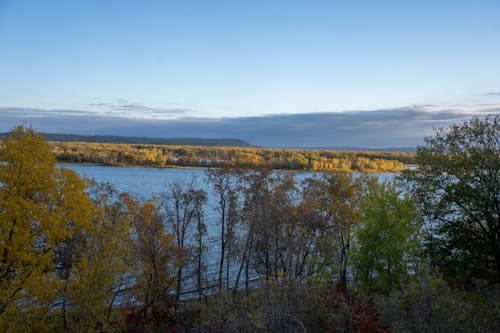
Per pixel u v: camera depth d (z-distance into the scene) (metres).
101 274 20.94
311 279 21.58
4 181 20.50
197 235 37.41
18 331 20.39
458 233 25.55
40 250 21.55
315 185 36.38
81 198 22.44
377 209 21.42
